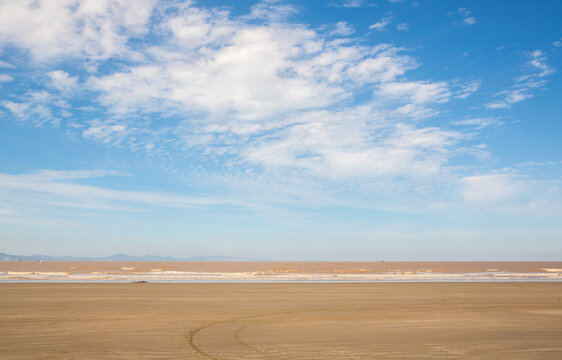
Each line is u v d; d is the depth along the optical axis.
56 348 9.34
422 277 43.88
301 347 9.61
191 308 16.69
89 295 20.95
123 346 9.61
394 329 12.13
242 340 10.42
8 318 13.80
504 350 9.35
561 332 11.72
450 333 11.48
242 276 44.59
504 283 32.22
